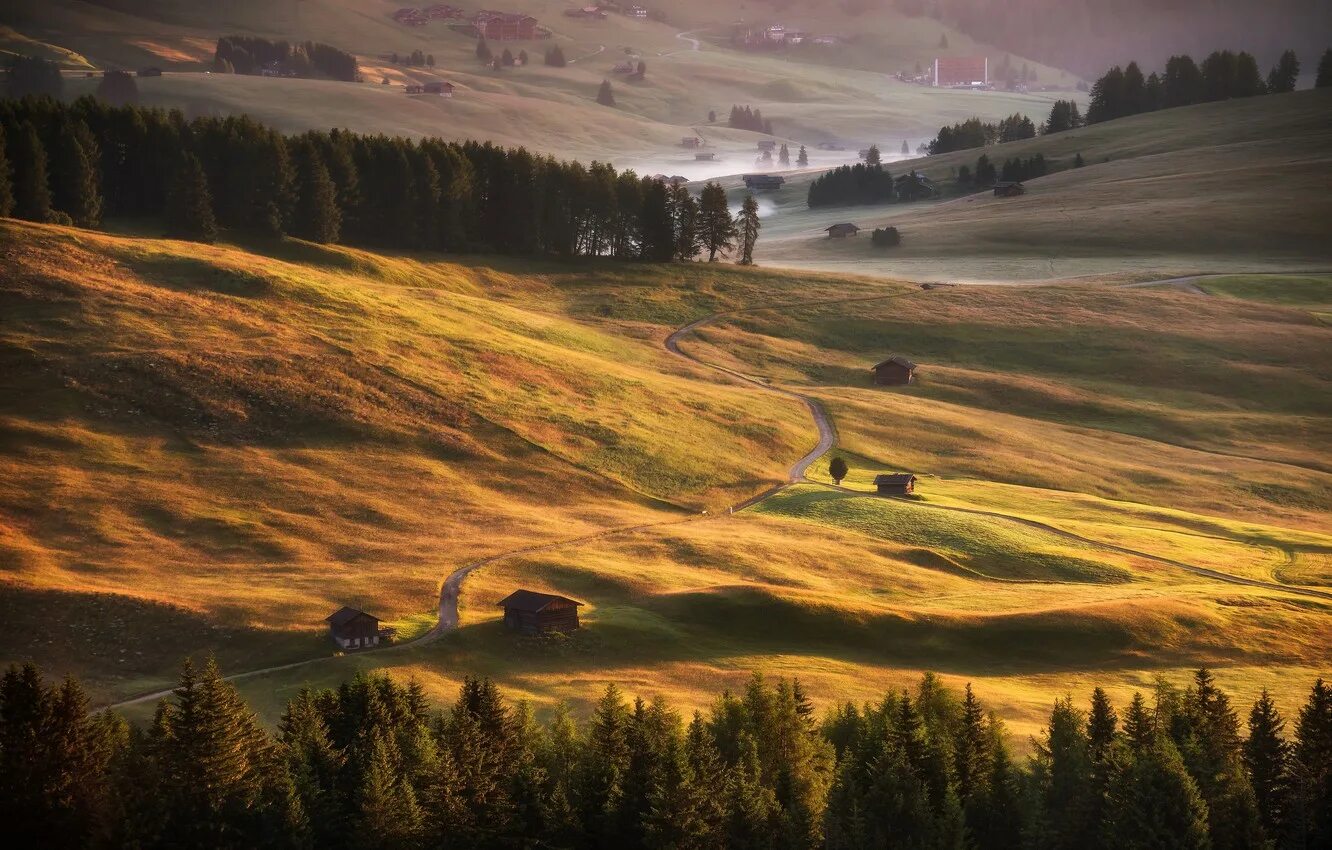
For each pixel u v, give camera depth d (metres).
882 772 178.50
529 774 177.25
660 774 174.12
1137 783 171.50
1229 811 174.00
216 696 174.12
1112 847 169.38
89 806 169.62
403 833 166.62
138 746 178.12
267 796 169.62
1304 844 174.25
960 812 169.25
